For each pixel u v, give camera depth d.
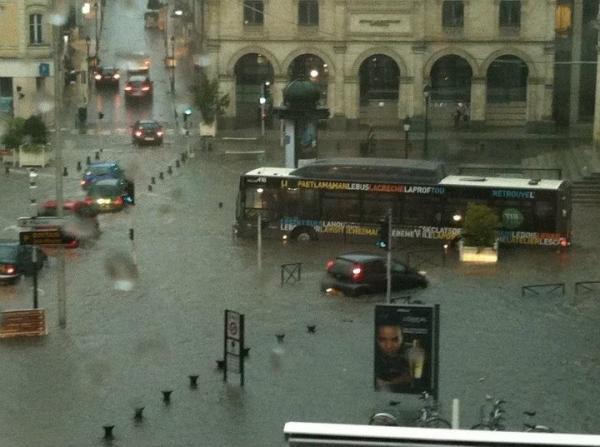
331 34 114.62
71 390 43.28
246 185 73.94
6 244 61.84
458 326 52.47
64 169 95.31
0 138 98.38
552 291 59.47
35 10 115.69
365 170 73.31
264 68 116.25
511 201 71.38
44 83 117.25
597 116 100.19
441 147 107.12
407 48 114.44
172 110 124.00
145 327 52.09
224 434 38.91
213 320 53.44
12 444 37.97
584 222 79.31
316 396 42.66
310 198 73.88
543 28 113.50
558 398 42.44
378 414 38.34
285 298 57.81
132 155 101.62
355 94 115.50
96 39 138.25
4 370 45.50
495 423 37.09
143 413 40.84
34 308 52.09
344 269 58.47
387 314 40.56
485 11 113.88
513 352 48.31
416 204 72.81
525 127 115.44
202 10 121.38
